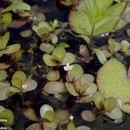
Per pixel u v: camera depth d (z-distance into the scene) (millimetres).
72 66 351
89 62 367
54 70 359
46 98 349
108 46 374
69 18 389
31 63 365
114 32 385
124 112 345
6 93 347
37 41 377
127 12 392
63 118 341
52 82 350
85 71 362
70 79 351
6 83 348
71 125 332
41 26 376
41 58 368
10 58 365
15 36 379
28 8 376
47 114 334
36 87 353
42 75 358
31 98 349
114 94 350
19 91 347
